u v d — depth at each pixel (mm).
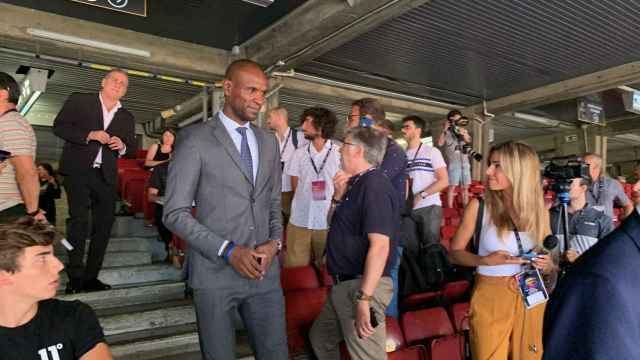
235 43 6539
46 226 1506
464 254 2488
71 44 5496
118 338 3229
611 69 7414
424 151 4320
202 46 6543
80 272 3615
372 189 2303
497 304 2328
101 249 3688
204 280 2008
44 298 1472
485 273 2412
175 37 6277
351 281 2383
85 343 1562
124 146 3725
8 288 1438
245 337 3447
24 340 1469
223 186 2025
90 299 3562
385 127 3246
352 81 8086
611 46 6582
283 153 4406
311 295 3377
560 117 11891
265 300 2129
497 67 7414
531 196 2346
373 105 3266
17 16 5203
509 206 2396
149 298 3854
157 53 6129
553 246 2258
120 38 5887
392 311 3312
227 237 2014
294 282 3504
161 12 5578
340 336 2652
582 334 822
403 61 7121
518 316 2295
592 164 4352
